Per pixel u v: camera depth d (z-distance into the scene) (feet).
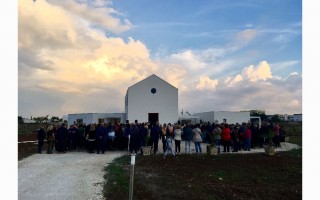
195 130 67.67
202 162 56.59
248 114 158.10
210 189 39.34
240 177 47.32
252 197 37.19
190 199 34.68
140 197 33.86
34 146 82.94
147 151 64.75
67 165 51.55
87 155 64.18
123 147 71.67
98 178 41.29
